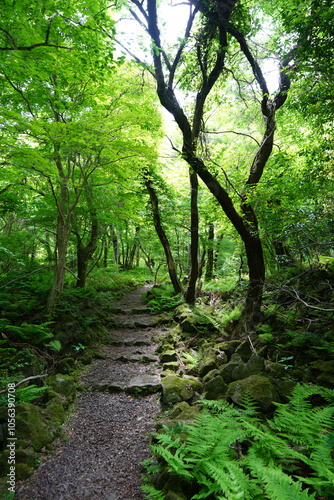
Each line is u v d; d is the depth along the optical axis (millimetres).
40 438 3707
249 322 6309
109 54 4898
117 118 6105
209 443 2682
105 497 2902
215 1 6035
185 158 6523
